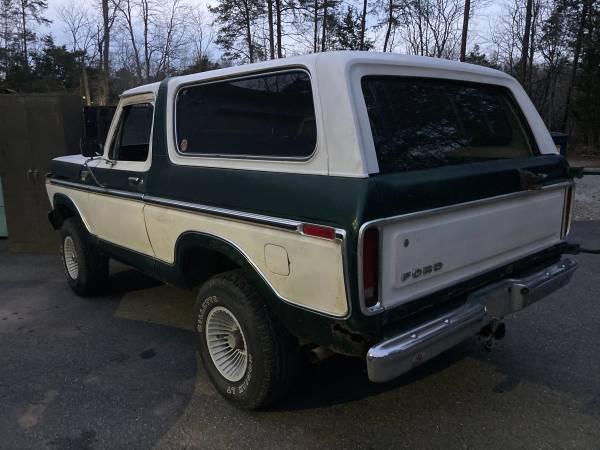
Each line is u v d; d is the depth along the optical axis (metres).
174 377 3.60
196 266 3.52
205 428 3.00
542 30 27.84
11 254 7.17
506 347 3.93
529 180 3.01
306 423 3.03
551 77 29.42
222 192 2.99
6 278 6.06
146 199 3.65
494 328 2.97
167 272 3.68
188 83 3.36
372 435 2.91
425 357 2.48
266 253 2.72
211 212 3.04
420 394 3.31
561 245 3.56
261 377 2.88
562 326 4.29
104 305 5.06
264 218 2.68
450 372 3.57
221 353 3.19
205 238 3.14
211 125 3.19
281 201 2.61
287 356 2.87
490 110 3.36
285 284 2.65
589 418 3.02
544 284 3.15
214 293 3.06
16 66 38.16
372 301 2.35
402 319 2.52
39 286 5.71
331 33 31.20
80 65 34.97
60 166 5.15
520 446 2.79
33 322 4.67
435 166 2.79
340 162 2.42
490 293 2.88
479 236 2.82
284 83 2.74
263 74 2.85
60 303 5.15
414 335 2.44
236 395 3.07
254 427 3.00
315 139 2.56
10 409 3.22
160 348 4.07
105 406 3.24
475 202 2.71
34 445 2.87
